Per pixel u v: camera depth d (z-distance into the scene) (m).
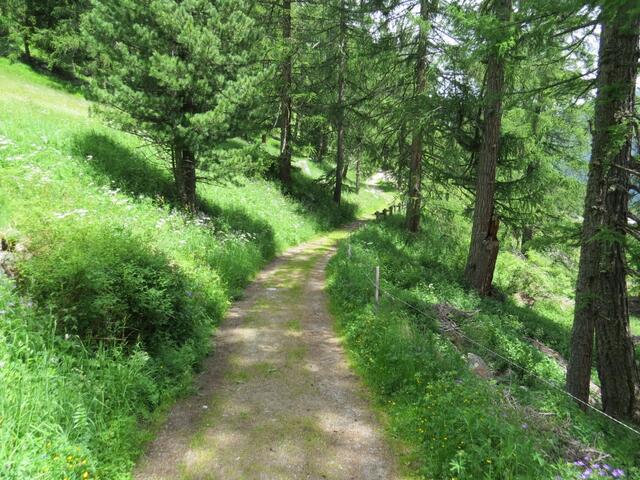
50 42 26.25
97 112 12.10
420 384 6.20
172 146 13.10
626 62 6.46
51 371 4.73
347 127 23.14
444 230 20.98
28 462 3.48
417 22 14.65
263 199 21.38
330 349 8.27
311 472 4.71
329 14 19.77
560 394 7.07
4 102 15.84
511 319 12.49
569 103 8.90
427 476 4.68
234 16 12.91
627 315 7.22
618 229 6.89
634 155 6.92
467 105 13.95
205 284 9.63
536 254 22.02
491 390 5.83
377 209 39.19
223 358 7.58
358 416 5.95
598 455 4.71
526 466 4.17
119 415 4.93
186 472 4.56
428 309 9.85
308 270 14.79
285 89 23.03
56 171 11.90
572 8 5.94
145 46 12.08
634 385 7.18
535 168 15.02
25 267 6.01
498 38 7.26
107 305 6.06
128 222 10.33
